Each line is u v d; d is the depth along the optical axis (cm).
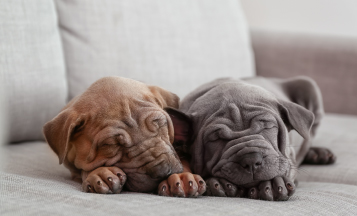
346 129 128
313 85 118
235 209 72
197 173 90
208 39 135
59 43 113
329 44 151
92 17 118
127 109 83
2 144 101
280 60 155
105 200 72
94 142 82
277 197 82
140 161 81
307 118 92
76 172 88
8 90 103
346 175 99
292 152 97
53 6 112
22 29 105
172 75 126
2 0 104
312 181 101
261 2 193
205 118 92
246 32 148
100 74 118
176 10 130
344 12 187
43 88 108
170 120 87
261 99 92
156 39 125
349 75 148
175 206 72
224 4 142
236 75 139
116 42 120
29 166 92
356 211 79
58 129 84
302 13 190
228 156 85
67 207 69
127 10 122
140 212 69
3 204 69
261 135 87
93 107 84
